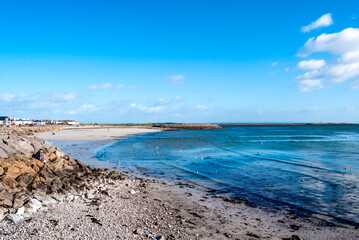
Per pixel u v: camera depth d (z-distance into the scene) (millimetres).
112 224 9375
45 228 8289
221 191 16016
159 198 13836
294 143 52094
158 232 9094
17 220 8641
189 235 9102
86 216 9906
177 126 173000
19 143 15836
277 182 18375
